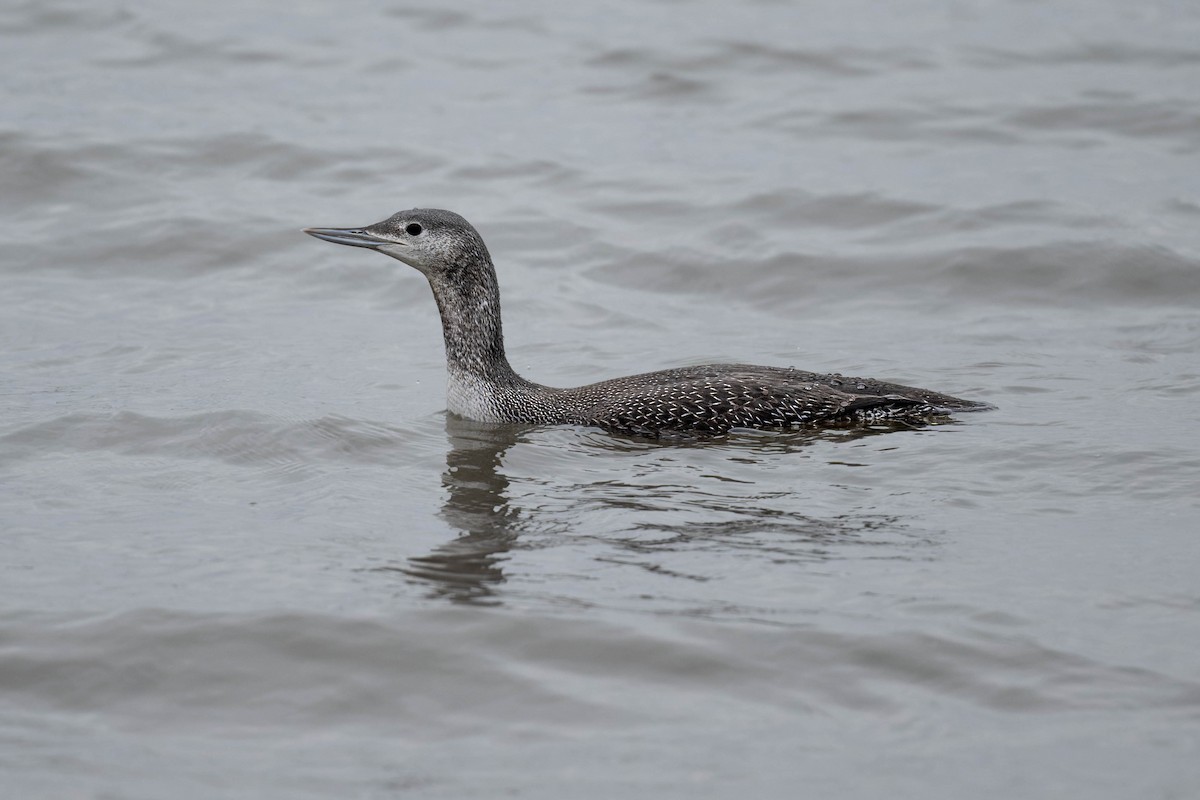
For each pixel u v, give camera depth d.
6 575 10.34
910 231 20.73
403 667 9.12
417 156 23.50
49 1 29.72
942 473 12.52
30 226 21.02
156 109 24.94
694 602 9.85
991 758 8.05
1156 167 22.72
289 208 21.62
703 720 8.54
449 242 14.25
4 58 27.14
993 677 8.84
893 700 8.67
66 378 15.71
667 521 11.45
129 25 29.05
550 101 26.00
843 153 23.56
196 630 9.50
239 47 28.16
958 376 15.85
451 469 12.95
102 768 8.08
